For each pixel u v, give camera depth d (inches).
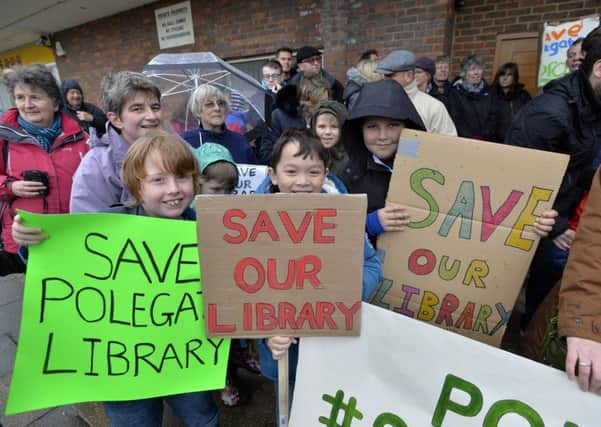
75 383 43.8
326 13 165.9
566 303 36.1
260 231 38.7
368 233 54.2
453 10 146.0
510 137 68.3
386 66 106.5
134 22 240.8
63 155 78.7
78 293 42.9
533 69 138.8
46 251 41.7
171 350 44.6
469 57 132.9
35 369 42.8
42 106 74.6
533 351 56.5
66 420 74.4
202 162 71.6
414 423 43.1
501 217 47.7
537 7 134.0
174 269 43.5
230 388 74.5
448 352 40.4
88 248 42.4
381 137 59.5
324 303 40.8
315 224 38.3
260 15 189.5
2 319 106.3
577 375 35.6
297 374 45.0
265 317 41.5
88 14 247.6
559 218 61.8
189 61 123.0
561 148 64.1
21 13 239.3
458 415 41.4
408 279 53.1
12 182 74.4
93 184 59.9
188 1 212.7
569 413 36.9
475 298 50.8
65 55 297.7
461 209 49.1
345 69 168.1
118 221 42.4
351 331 41.8
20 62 349.1
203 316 43.4
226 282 40.3
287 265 39.6
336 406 45.1
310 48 129.5
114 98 61.0
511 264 48.4
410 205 50.9
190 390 45.0
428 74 128.6
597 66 57.4
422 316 53.8
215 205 38.1
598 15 118.1
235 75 124.2
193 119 120.0
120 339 44.1
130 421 48.3
